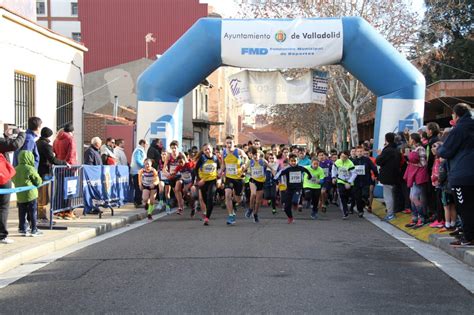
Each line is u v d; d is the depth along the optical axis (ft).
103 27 146.20
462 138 27.78
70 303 20.12
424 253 29.99
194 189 49.52
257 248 30.73
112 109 119.55
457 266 26.45
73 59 70.38
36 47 60.95
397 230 39.83
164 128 59.52
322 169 49.93
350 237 35.81
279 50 59.16
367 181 49.75
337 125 122.21
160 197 54.49
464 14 112.78
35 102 60.85
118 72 120.16
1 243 30.81
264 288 21.72
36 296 21.27
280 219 47.44
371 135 157.17
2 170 30.66
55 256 29.48
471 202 28.63
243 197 58.34
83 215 44.45
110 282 23.07
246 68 63.05
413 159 38.99
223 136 194.70
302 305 19.49
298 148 58.49
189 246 31.63
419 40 84.33
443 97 80.07
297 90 65.36
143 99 59.93
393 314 18.61
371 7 81.41
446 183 33.81
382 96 58.95
